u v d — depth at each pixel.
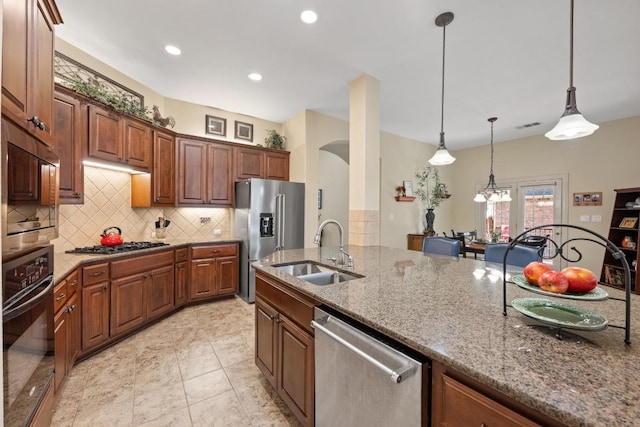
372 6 2.06
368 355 0.99
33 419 1.17
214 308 3.43
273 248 3.78
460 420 0.75
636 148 4.26
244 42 2.51
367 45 2.54
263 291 1.87
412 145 5.80
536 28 2.28
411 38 2.43
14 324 1.04
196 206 3.64
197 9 2.11
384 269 1.83
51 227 1.44
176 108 3.73
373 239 3.01
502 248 2.24
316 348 1.30
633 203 3.92
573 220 4.87
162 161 3.29
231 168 3.93
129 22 2.26
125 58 2.78
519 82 3.22
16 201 1.06
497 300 1.20
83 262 2.16
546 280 0.87
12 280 1.02
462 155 6.54
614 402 0.56
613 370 0.67
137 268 2.66
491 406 0.68
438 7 2.06
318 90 3.45
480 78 3.12
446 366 0.79
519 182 5.58
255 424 1.59
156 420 1.61
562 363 0.70
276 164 4.31
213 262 3.59
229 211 4.21
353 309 1.09
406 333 0.88
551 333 0.87
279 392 1.63
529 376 0.65
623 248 3.97
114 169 2.98
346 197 6.90
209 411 1.68
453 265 1.96
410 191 5.73
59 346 1.73
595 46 2.50
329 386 1.23
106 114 2.62
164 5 2.07
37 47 1.29
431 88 3.36
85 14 2.16
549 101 3.77
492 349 0.78
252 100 3.76
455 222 6.65
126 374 2.04
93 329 2.24
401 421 0.89
